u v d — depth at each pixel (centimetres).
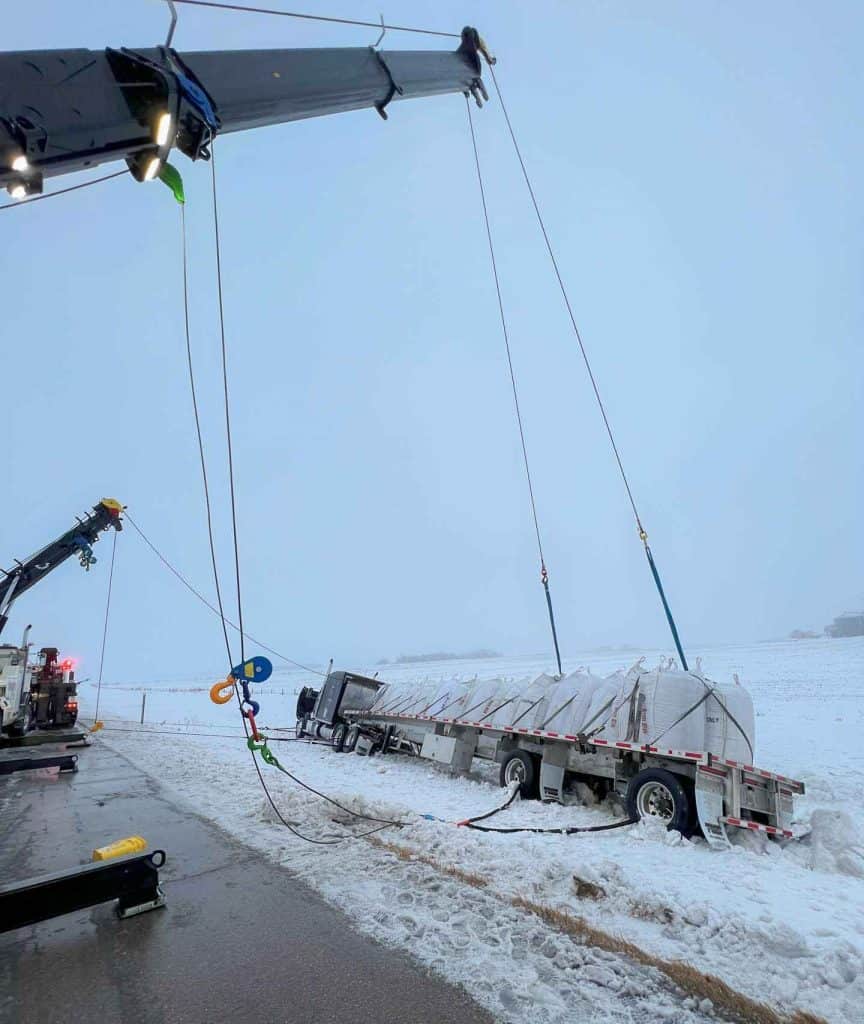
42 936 396
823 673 3173
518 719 951
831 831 581
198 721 2467
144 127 274
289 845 593
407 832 613
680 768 696
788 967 345
